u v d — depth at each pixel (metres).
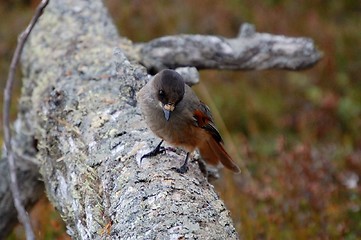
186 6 21.70
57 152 10.16
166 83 9.00
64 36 12.18
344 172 15.17
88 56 11.34
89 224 8.32
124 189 8.05
